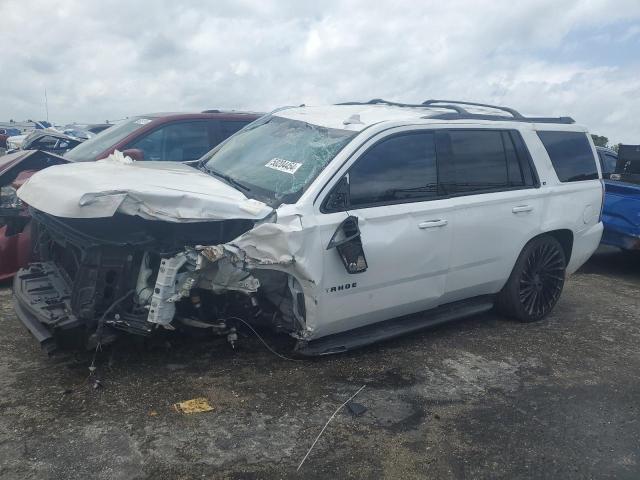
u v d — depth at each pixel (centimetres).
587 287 727
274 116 526
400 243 432
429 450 341
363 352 469
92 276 353
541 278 562
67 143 984
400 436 353
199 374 407
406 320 486
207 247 356
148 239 358
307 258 383
